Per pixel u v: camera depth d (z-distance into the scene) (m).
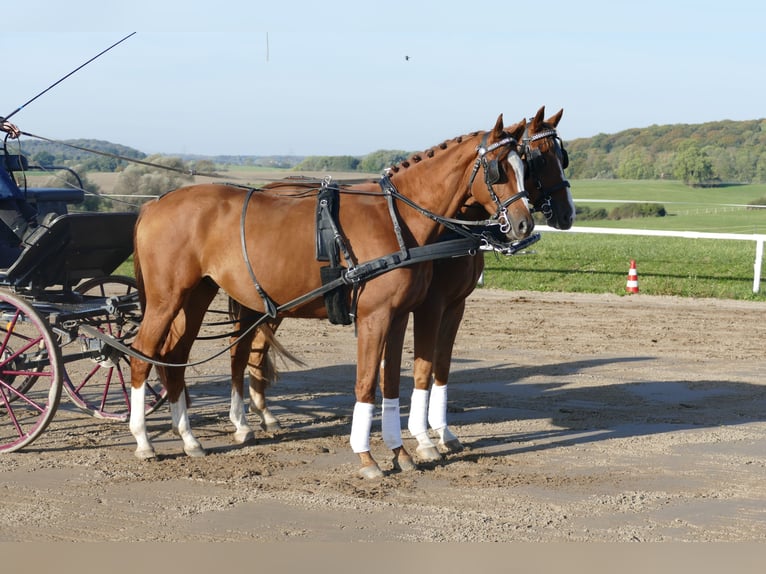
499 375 10.05
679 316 14.02
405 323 6.49
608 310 14.57
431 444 6.85
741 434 7.57
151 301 6.72
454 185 6.39
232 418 7.36
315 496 5.86
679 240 24.67
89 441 7.25
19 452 6.89
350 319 6.45
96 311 7.38
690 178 70.88
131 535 5.11
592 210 47.25
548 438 7.46
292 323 13.71
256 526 5.27
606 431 7.69
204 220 6.60
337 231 6.27
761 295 15.80
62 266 7.35
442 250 6.33
